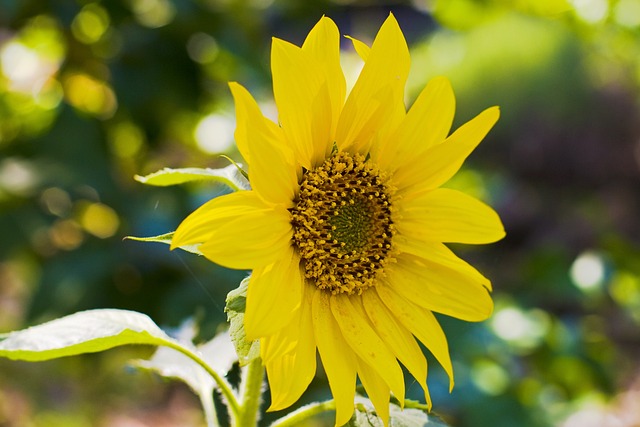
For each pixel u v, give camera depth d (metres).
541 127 2.58
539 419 1.01
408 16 2.07
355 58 1.29
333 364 0.58
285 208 0.58
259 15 1.17
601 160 2.68
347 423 0.58
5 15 1.04
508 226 2.54
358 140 0.60
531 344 1.10
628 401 1.71
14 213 1.04
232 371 0.72
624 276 1.28
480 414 0.97
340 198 0.60
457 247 1.10
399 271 0.61
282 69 0.56
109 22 1.08
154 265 1.00
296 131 0.58
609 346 1.22
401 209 0.61
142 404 1.55
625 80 2.55
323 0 1.23
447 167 0.60
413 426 0.58
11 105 1.17
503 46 2.34
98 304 1.00
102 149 1.06
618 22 1.25
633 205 2.65
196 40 1.09
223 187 0.61
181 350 0.59
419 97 0.60
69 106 1.07
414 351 0.59
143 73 1.07
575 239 2.52
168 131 1.14
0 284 1.55
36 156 1.05
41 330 0.57
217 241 0.54
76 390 1.41
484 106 2.46
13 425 1.34
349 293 0.60
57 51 1.19
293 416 0.60
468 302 0.60
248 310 0.54
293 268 0.58
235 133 0.55
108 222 1.13
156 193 1.01
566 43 2.39
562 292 1.21
